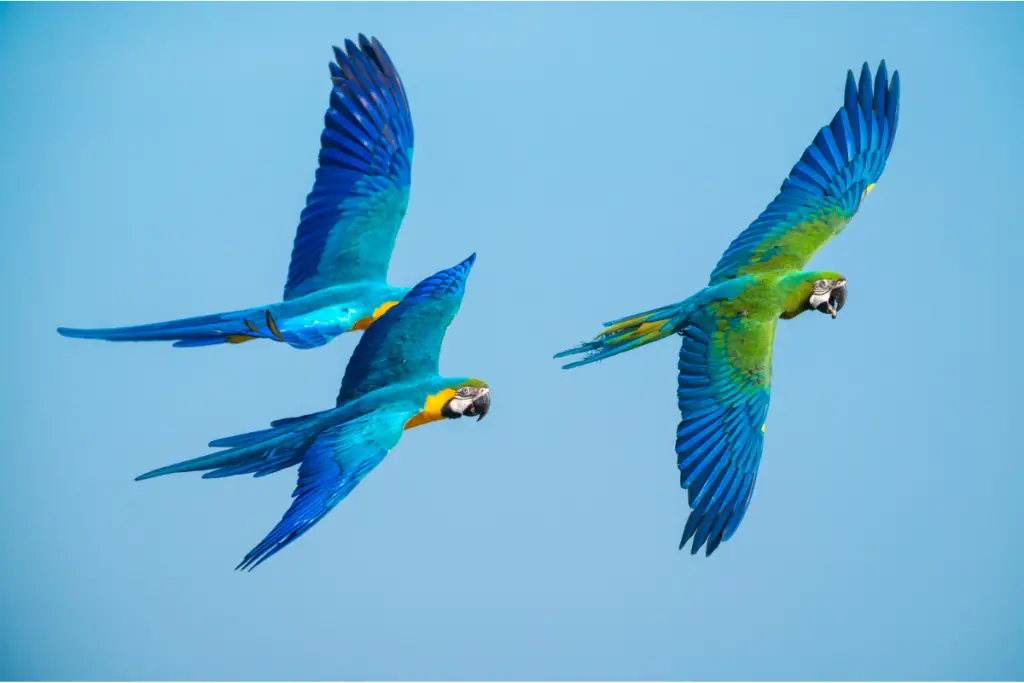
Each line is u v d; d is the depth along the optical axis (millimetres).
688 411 14336
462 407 14055
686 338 14617
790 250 14945
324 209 15953
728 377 14391
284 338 14867
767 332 14500
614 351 14781
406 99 16500
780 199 15242
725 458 14234
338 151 16078
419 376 14102
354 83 16219
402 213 16266
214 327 14891
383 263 15961
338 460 13117
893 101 15547
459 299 14570
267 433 13875
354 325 15336
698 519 14062
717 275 15000
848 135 15461
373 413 13680
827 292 14688
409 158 16469
